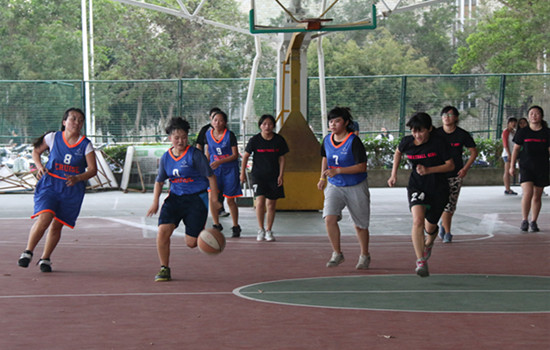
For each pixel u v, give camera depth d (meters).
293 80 15.80
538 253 10.16
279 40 17.22
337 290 7.27
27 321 5.82
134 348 4.97
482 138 25.67
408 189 8.25
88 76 42.56
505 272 8.54
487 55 45.47
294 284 7.64
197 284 7.62
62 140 8.31
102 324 5.71
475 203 18.11
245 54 53.38
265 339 5.21
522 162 12.53
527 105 25.83
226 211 16.09
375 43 53.03
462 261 9.45
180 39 52.25
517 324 5.68
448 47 60.09
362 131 25.25
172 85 24.88
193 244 7.99
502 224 13.75
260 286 7.52
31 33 43.97
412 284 7.64
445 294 7.04
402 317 5.95
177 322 5.78
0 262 9.17
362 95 25.17
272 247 10.77
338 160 8.42
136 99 25.02
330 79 25.08
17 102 24.80
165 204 7.96
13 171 23.83
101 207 17.23
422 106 25.42
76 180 8.19
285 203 15.79
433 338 5.23
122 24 51.56
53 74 43.09
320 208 15.82
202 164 7.82
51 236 8.43
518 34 43.75
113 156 23.62
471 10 63.34
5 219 14.66
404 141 8.27
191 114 24.95
